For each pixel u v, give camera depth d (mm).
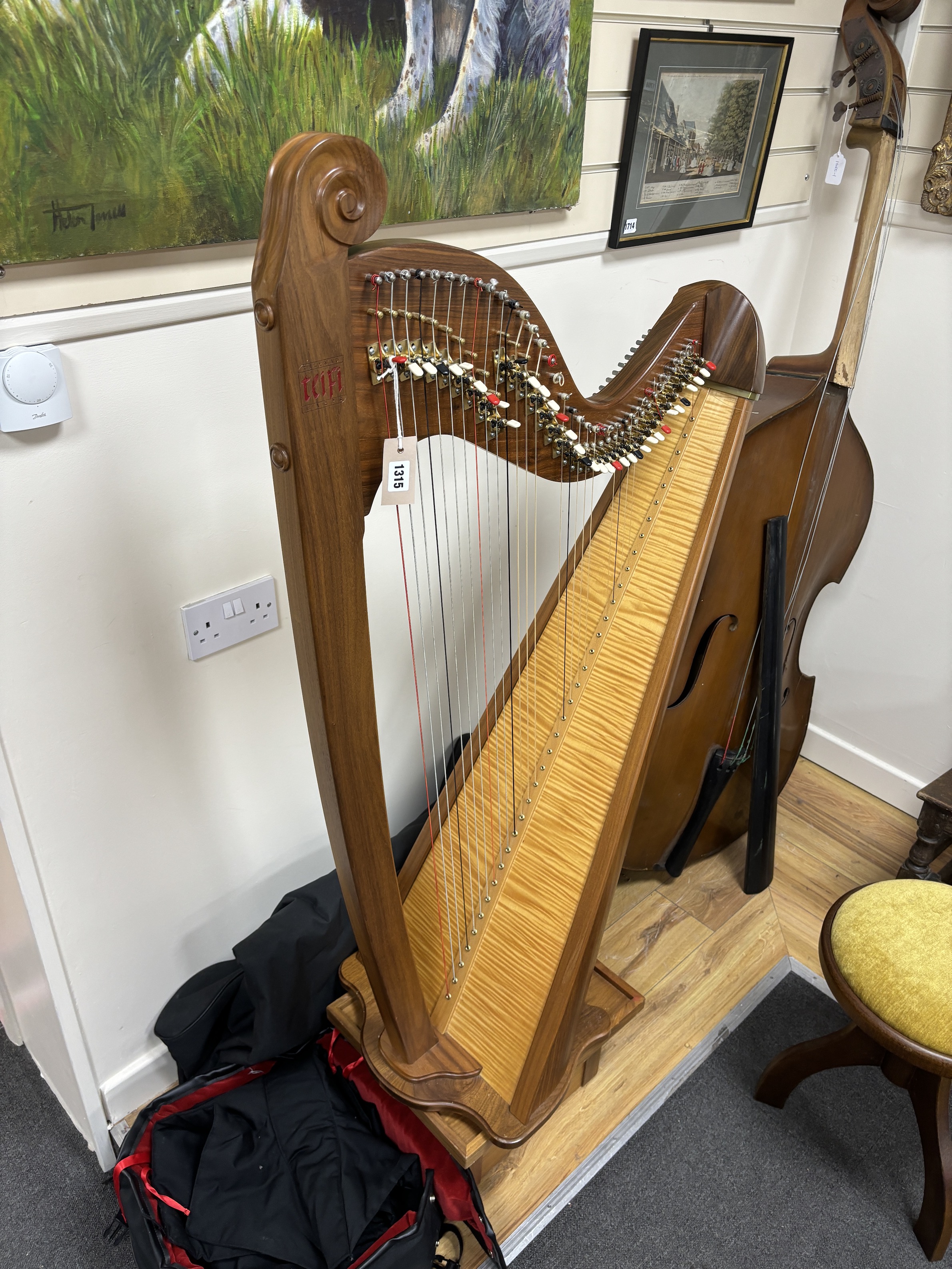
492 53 1372
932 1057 1350
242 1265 1331
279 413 787
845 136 2053
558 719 1456
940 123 1875
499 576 1965
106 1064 1653
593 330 1857
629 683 1406
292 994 1569
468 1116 1339
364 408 843
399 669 1854
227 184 1177
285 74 1168
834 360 1768
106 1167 1662
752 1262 1521
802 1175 1647
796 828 2400
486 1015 1386
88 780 1412
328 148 704
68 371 1164
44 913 1441
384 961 1199
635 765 1359
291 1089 1570
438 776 2088
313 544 849
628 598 1456
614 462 1230
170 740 1497
